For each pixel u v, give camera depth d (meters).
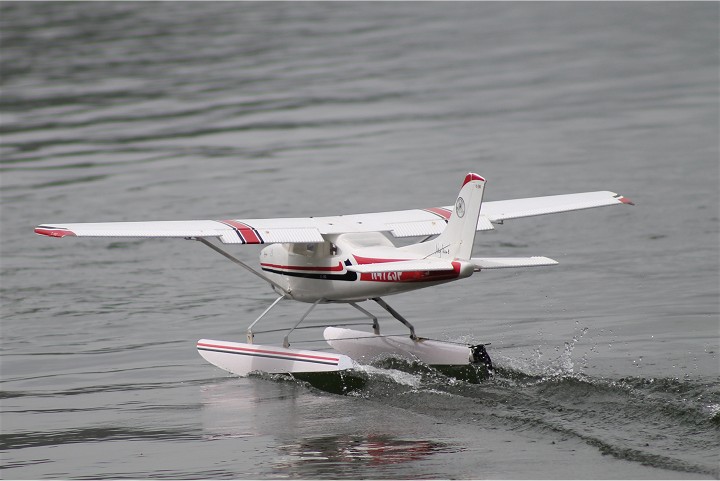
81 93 148.25
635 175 92.50
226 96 143.62
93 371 47.88
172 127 124.94
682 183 88.56
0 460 35.78
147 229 41.97
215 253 76.00
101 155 110.56
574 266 65.94
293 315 58.19
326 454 34.09
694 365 42.19
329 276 44.41
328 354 43.91
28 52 187.75
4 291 65.25
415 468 32.19
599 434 33.72
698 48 173.75
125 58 178.88
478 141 112.50
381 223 45.41
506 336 50.28
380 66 165.00
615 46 180.50
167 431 38.00
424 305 59.06
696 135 111.00
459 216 39.66
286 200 86.50
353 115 130.00
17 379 47.00
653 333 48.75
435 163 101.38
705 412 34.84
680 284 59.47
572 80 150.62
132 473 33.62
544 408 37.19
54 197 91.31
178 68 167.00
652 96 136.75
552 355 45.59
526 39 191.50
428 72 159.75
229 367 46.56
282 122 126.44
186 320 57.53
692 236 71.81
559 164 98.75
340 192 89.12
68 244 79.25
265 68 165.38
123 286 66.25
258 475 32.59
